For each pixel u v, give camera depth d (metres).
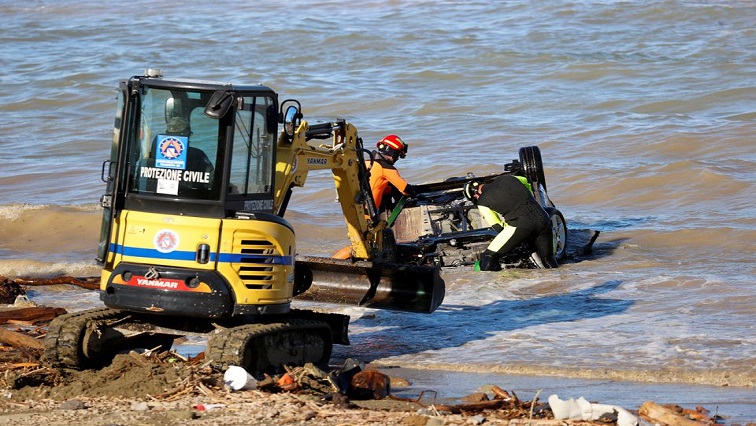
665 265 35.25
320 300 27.81
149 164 21.47
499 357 24.38
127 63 101.00
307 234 43.19
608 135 62.22
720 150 56.50
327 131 25.56
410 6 131.38
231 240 21.11
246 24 122.81
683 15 113.81
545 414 18.53
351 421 17.59
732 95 73.50
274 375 21.52
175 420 17.66
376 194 36.12
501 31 109.81
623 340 25.38
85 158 63.69
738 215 42.38
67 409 18.72
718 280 31.84
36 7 149.38
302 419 17.69
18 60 105.19
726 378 21.83
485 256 34.66
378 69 93.50
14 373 21.19
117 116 21.84
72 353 21.38
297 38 110.69
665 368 22.62
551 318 28.48
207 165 21.28
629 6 118.50
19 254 40.75
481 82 86.00
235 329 21.12
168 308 20.94
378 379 20.44
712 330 25.89
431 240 36.06
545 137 63.34
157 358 21.72
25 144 68.81
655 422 17.81
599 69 87.00
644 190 48.41
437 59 95.88
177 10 140.12
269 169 22.28
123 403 19.09
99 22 131.75
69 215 45.41
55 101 83.50
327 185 53.66
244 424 17.44
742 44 97.56
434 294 26.69
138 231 21.28
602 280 33.06
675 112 69.75
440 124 69.94
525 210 34.66
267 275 21.50
